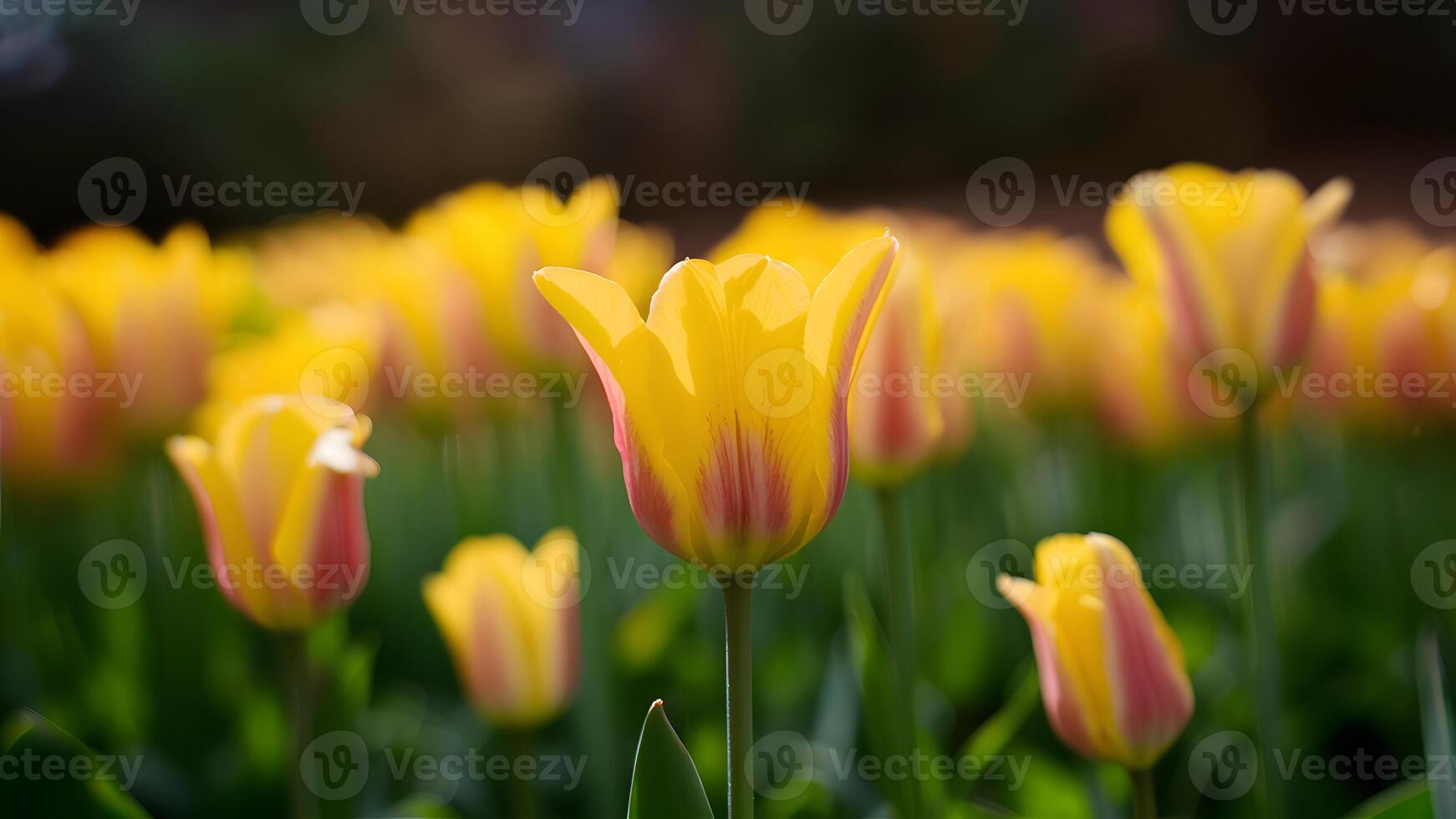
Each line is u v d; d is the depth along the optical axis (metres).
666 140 7.02
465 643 1.04
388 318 1.18
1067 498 1.30
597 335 0.88
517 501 1.45
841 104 7.23
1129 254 1.02
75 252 1.17
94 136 5.89
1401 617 1.20
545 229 1.07
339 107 6.11
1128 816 1.08
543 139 6.59
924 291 1.00
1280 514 1.33
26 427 1.15
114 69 5.89
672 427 0.88
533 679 1.04
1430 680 0.95
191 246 1.16
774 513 0.88
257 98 5.96
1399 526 1.21
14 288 1.16
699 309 0.88
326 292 1.85
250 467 0.95
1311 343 0.99
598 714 1.08
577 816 1.12
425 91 6.32
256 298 1.61
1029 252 1.26
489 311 1.07
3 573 1.17
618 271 1.12
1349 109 7.13
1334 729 1.11
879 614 1.17
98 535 1.37
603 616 1.08
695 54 7.10
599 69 6.84
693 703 1.12
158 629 1.15
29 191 5.95
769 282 0.88
